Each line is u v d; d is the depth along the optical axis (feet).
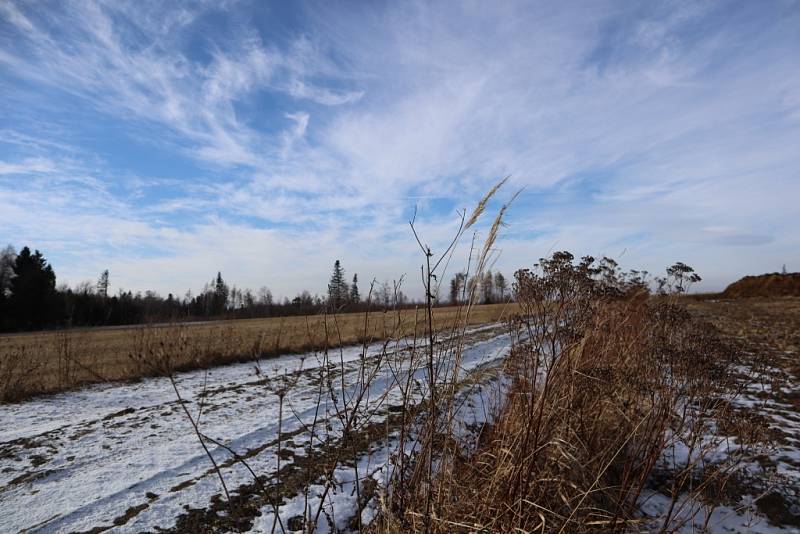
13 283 138.72
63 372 25.68
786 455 14.16
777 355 28.78
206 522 9.77
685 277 16.08
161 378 26.03
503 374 13.11
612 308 15.12
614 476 11.75
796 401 19.71
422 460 8.56
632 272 19.58
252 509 10.34
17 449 14.40
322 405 18.99
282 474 12.23
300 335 43.83
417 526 7.75
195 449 14.26
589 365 11.48
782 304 82.84
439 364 8.84
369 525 8.74
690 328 14.51
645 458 10.22
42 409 19.51
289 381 24.14
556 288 10.32
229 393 22.12
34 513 10.15
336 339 40.01
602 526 8.92
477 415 12.30
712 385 12.23
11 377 23.24
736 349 14.15
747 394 20.84
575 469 9.82
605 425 12.50
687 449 14.23
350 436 8.51
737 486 12.21
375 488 9.31
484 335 35.27
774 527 10.76
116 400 21.09
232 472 12.42
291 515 10.05
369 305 8.54
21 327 129.70
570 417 10.53
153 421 17.49
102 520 9.84
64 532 9.35
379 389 20.51
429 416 8.37
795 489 12.17
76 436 15.72
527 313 10.53
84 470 12.66
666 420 10.59
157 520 9.85
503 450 8.50
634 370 12.22
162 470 12.58
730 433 12.97
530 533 7.24
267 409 18.93
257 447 14.33
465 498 8.34
